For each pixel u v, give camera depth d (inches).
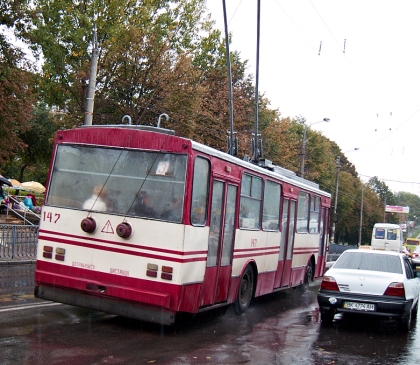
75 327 328.5
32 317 347.3
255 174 427.5
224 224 366.6
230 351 299.7
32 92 1133.1
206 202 338.0
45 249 339.0
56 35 1229.1
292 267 554.6
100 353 271.7
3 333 297.4
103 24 1189.1
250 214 421.4
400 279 392.5
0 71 991.0
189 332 344.8
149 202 319.3
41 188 1441.9
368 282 390.0
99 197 330.6
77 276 328.2
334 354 313.9
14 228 676.7
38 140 1734.7
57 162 346.6
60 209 337.4
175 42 1286.9
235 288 398.3
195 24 1302.9
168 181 318.0
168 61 1184.8
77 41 1185.4
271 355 298.4
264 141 1663.4
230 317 414.6
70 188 339.3
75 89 1213.1
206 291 344.5
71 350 273.1
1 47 1019.3
